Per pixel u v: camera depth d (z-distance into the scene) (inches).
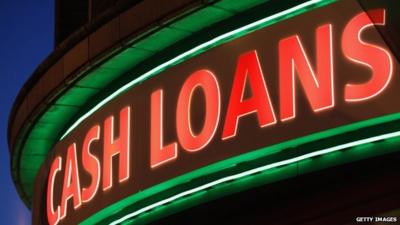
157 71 733.3
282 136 616.1
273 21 649.6
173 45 722.8
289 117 615.8
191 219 686.5
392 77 574.9
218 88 668.7
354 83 589.9
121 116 756.0
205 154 661.9
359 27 598.2
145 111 730.2
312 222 615.2
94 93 815.1
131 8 725.9
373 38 589.9
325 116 597.3
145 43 721.6
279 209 638.5
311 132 601.6
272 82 633.6
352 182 598.5
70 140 837.2
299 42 625.9
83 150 800.9
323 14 619.2
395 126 572.7
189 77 696.4
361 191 591.2
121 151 743.1
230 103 655.1
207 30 695.7
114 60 751.1
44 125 893.2
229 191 653.9
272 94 630.5
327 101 599.2
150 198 713.0
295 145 613.6
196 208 679.7
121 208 744.3
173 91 708.0
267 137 624.7
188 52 704.4
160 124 708.7
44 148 957.8
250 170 637.3
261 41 650.2
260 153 630.5
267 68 639.8
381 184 581.9
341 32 605.9
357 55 593.6
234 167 649.6
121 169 737.0
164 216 701.9
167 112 706.8
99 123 787.4
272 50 641.0
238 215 665.0
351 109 586.6
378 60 583.2
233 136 645.3
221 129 656.4
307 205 621.0
